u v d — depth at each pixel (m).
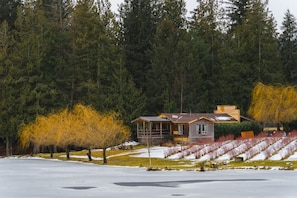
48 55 81.38
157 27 83.81
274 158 44.44
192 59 80.19
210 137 64.19
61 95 79.50
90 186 29.36
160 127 65.94
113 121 54.16
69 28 88.88
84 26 84.00
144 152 57.25
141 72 84.75
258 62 80.88
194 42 83.44
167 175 35.59
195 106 78.69
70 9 92.44
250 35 82.50
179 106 78.88
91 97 77.69
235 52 81.69
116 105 75.38
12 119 74.38
